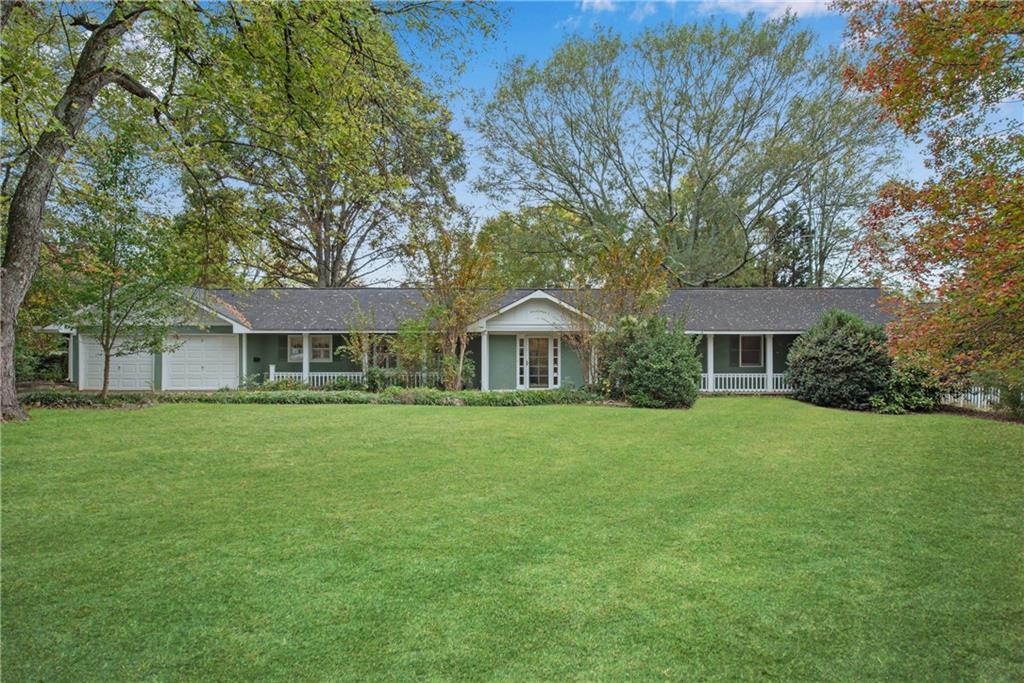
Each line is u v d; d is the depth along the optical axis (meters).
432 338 17.11
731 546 4.35
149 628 3.07
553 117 26.11
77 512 5.11
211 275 13.64
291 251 26.17
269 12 7.41
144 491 5.83
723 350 20.08
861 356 14.01
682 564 3.99
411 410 12.84
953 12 5.73
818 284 29.72
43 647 2.87
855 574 3.83
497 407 13.84
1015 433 10.09
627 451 8.14
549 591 3.55
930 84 6.21
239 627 3.09
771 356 19.33
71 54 10.18
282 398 14.52
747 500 5.62
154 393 15.54
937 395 13.48
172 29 7.61
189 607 3.32
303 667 2.72
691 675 2.67
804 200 27.33
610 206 26.83
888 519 5.03
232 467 6.94
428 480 6.38
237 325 18.53
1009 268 4.93
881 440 9.27
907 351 6.37
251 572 3.82
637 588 3.60
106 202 11.47
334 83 8.55
